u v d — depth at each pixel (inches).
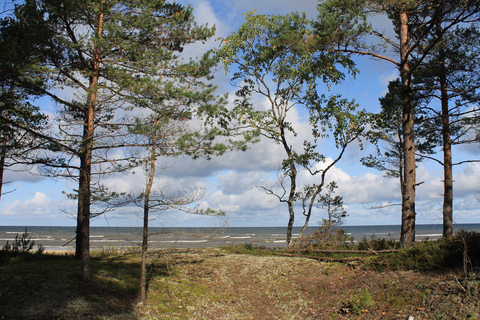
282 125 692.7
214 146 369.1
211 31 442.0
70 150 341.7
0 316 243.8
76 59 391.5
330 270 428.8
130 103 380.8
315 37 476.1
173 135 355.3
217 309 348.8
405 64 474.0
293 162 699.4
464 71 532.7
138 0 400.5
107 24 335.6
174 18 418.6
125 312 295.0
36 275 329.4
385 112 629.9
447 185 526.9
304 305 355.6
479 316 223.0
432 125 592.7
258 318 337.7
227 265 506.0
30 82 342.3
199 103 363.3
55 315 260.2
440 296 268.5
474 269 288.0
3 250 470.9
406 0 402.6
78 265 396.8
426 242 414.9
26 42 314.2
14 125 314.3
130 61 390.9
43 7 333.7
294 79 669.3
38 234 2513.5
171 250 641.0
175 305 337.7
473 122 505.0
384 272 362.3
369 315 286.8
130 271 407.5
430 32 531.8
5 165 340.8
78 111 472.1
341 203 681.0
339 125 645.9
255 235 2684.5
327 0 456.4
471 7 382.6
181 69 391.9
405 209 455.5
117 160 358.6
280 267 477.1
